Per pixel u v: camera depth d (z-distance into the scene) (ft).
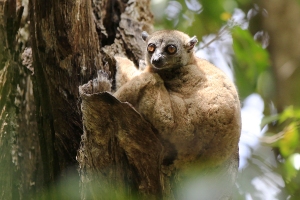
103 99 27.68
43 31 31.63
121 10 45.98
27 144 39.29
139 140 28.73
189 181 31.12
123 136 28.66
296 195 49.26
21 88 39.78
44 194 34.81
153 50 36.04
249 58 51.96
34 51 32.32
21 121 39.50
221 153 30.55
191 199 31.09
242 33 50.47
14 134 39.09
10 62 39.37
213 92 30.42
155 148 28.91
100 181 30.07
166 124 29.30
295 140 47.65
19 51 39.73
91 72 33.71
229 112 29.81
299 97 63.72
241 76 55.88
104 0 44.86
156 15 54.85
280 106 64.08
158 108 29.35
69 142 34.22
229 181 32.45
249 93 55.57
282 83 64.75
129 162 29.45
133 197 29.86
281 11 67.56
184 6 57.52
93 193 30.37
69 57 32.68
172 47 34.40
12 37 39.29
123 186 29.86
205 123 29.78
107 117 28.37
